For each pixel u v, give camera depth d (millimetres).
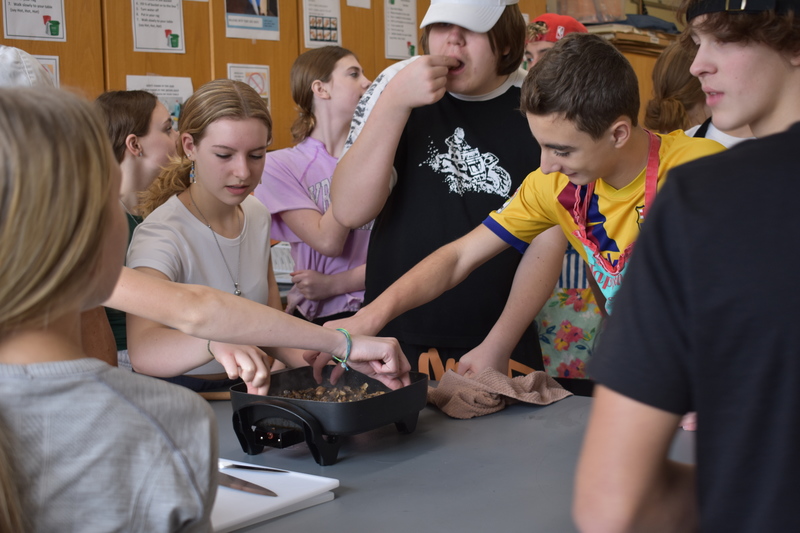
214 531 926
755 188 575
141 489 682
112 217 686
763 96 1118
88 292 675
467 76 1819
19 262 614
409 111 1772
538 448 1257
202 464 719
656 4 5027
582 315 2312
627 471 607
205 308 1234
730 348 566
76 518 663
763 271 556
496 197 1907
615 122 1272
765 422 557
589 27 4367
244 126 1696
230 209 1829
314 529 965
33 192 607
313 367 1462
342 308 2689
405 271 1947
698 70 1163
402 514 1008
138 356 1535
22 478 646
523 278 1783
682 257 585
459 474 1146
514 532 951
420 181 1935
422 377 1411
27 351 669
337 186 1903
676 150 1372
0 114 612
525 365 1870
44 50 2697
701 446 589
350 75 2834
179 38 3016
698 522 608
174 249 1692
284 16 3311
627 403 604
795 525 547
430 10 1800
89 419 665
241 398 1240
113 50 2859
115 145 2367
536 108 1286
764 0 1059
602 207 1435
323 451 1186
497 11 1763
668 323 592
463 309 1907
